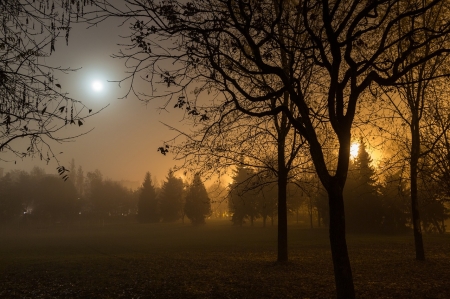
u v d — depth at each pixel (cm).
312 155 909
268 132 1572
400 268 1748
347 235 4994
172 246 4072
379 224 5172
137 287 1465
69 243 5197
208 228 7975
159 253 3203
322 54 960
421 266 1773
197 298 1238
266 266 1873
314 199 5988
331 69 948
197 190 8969
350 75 962
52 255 3378
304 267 1817
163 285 1483
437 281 1388
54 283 1627
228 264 2075
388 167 1683
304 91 1333
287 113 986
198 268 1964
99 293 1382
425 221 4962
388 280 1455
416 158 1582
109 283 1578
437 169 1503
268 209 6750
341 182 863
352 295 804
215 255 2789
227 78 996
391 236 4669
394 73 966
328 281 1446
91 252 3644
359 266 1878
